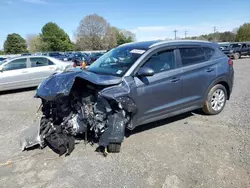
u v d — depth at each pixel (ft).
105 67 13.99
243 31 222.07
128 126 12.54
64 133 12.22
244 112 17.37
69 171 10.40
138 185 9.27
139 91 12.41
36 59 30.40
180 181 9.40
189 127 14.78
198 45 15.69
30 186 9.43
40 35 229.04
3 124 16.87
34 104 22.75
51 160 11.41
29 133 12.73
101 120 11.80
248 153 11.33
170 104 13.94
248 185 9.02
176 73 13.98
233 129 14.28
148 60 13.08
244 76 36.35
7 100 25.07
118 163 10.91
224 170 10.01
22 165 11.05
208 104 16.17
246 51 83.56
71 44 231.30
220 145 12.25
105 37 212.84
